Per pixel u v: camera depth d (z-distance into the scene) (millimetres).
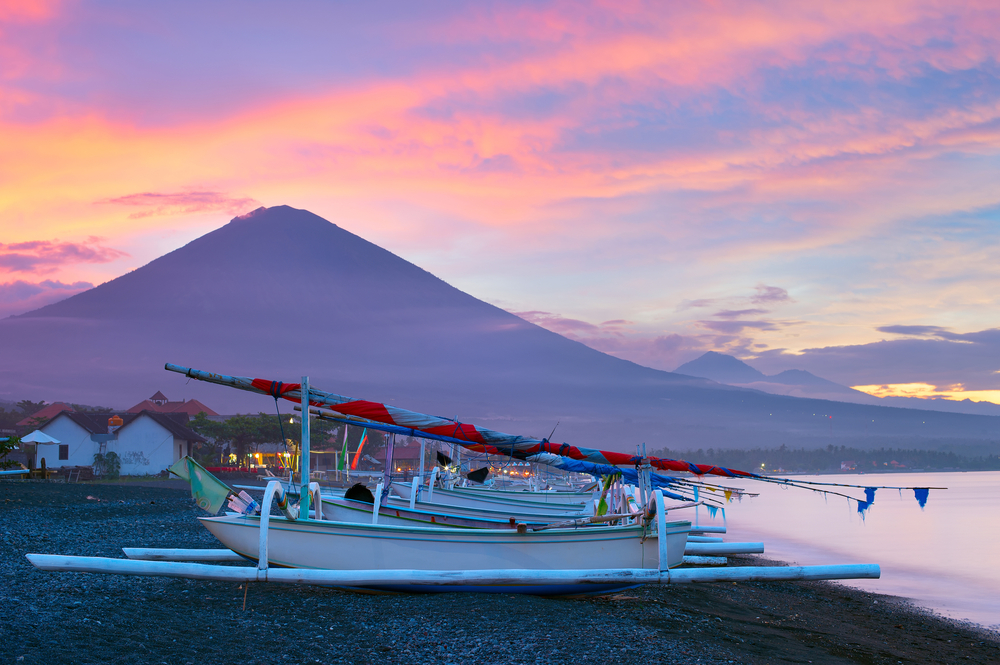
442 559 13875
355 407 14438
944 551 40062
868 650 15406
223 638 10461
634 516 14961
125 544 19547
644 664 10461
